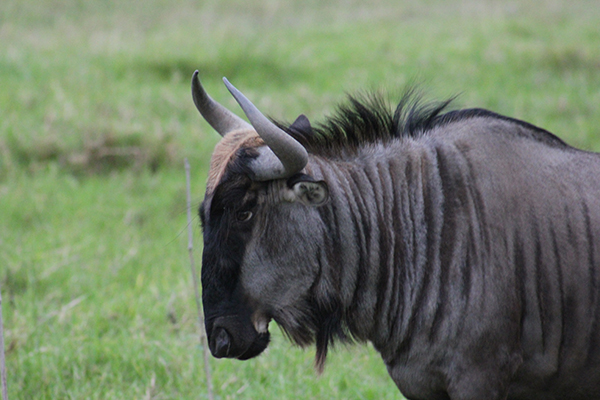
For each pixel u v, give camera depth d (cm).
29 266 2114
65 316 1866
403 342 1262
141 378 1689
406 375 1274
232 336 1227
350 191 1259
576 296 1216
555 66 3975
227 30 4462
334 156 1295
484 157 1250
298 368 1752
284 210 1216
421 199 1250
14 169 2723
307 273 1241
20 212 2469
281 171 1176
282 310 1252
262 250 1216
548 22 5012
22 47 4159
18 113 3098
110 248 2273
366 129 1309
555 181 1243
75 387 1631
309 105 3316
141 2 5928
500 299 1198
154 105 3278
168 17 5416
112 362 1730
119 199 2591
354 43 4369
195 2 5959
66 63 3803
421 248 1239
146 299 1984
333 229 1245
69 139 2923
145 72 3744
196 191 2623
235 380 1689
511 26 4722
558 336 1227
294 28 4972
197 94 1317
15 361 1686
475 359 1204
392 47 4269
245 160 1202
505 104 3381
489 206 1221
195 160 2864
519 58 4031
